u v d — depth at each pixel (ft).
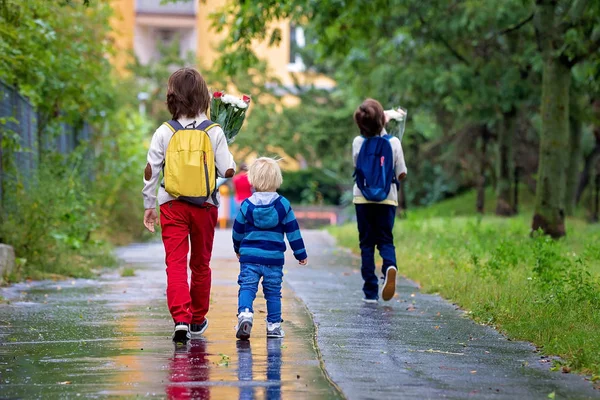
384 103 144.46
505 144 157.48
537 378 28.94
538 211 89.56
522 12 126.72
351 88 169.07
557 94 89.35
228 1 100.73
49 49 75.72
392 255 47.93
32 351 32.91
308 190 222.07
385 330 38.65
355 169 48.44
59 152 90.12
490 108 145.18
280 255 36.35
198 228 35.58
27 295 51.13
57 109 85.71
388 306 47.09
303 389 26.55
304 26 116.78
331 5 95.45
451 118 168.25
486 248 72.69
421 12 125.29
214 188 35.24
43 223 65.00
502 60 136.26
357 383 27.43
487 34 135.74
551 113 89.45
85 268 65.46
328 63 195.62
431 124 188.44
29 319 41.29
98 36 93.25
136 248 97.25
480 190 176.45
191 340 35.50
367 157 47.93
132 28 223.71
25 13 63.46
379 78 139.64
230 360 31.14
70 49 83.46
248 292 35.78
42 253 64.59
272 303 36.37
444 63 139.74
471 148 173.37
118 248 96.99
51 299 49.39
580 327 36.42
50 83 79.20
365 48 138.92
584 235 91.97
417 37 132.05
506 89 134.92
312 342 35.19
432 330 38.88
